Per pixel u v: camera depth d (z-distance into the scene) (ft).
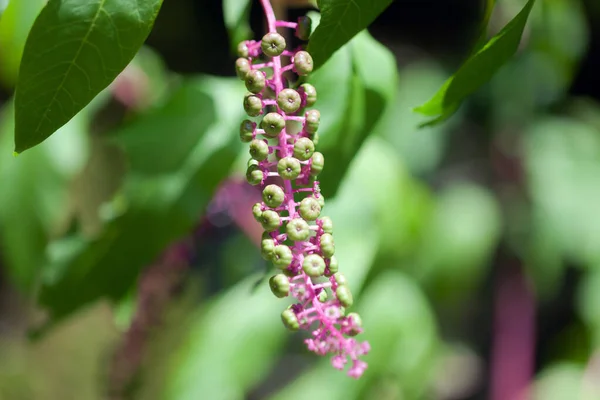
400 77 5.59
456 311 5.86
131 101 3.43
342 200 3.00
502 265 5.28
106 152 3.40
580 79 6.01
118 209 2.75
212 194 2.75
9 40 2.65
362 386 3.40
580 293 5.28
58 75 2.17
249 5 2.54
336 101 2.49
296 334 4.55
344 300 2.21
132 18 2.17
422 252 3.87
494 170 5.27
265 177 2.24
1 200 3.12
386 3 2.25
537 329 6.23
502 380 5.26
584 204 5.05
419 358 3.47
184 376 3.12
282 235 2.21
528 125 5.24
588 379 4.92
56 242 2.78
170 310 3.43
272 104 2.23
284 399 3.51
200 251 3.66
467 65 2.31
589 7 5.70
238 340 3.15
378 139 3.31
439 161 5.38
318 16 2.35
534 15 4.13
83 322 4.36
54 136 3.12
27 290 3.18
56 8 2.15
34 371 4.51
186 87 2.78
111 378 3.45
